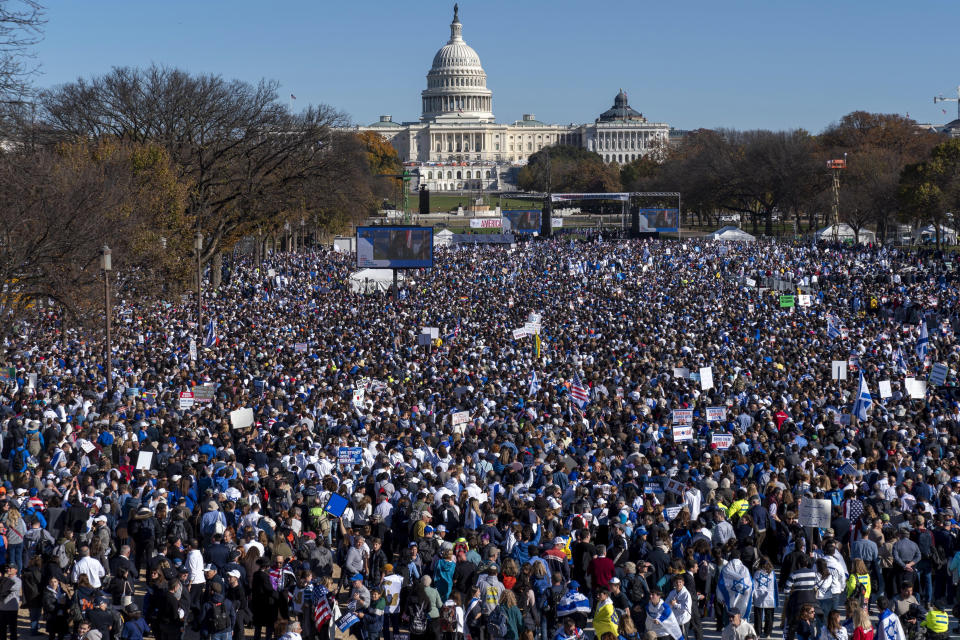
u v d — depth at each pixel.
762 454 41.59
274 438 45.66
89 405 53.28
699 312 101.50
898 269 145.75
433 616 29.23
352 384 62.09
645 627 28.83
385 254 129.50
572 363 69.69
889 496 37.28
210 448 42.28
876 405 55.22
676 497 36.88
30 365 67.25
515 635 28.20
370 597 30.72
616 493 36.34
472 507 35.25
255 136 135.12
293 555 34.12
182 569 31.88
